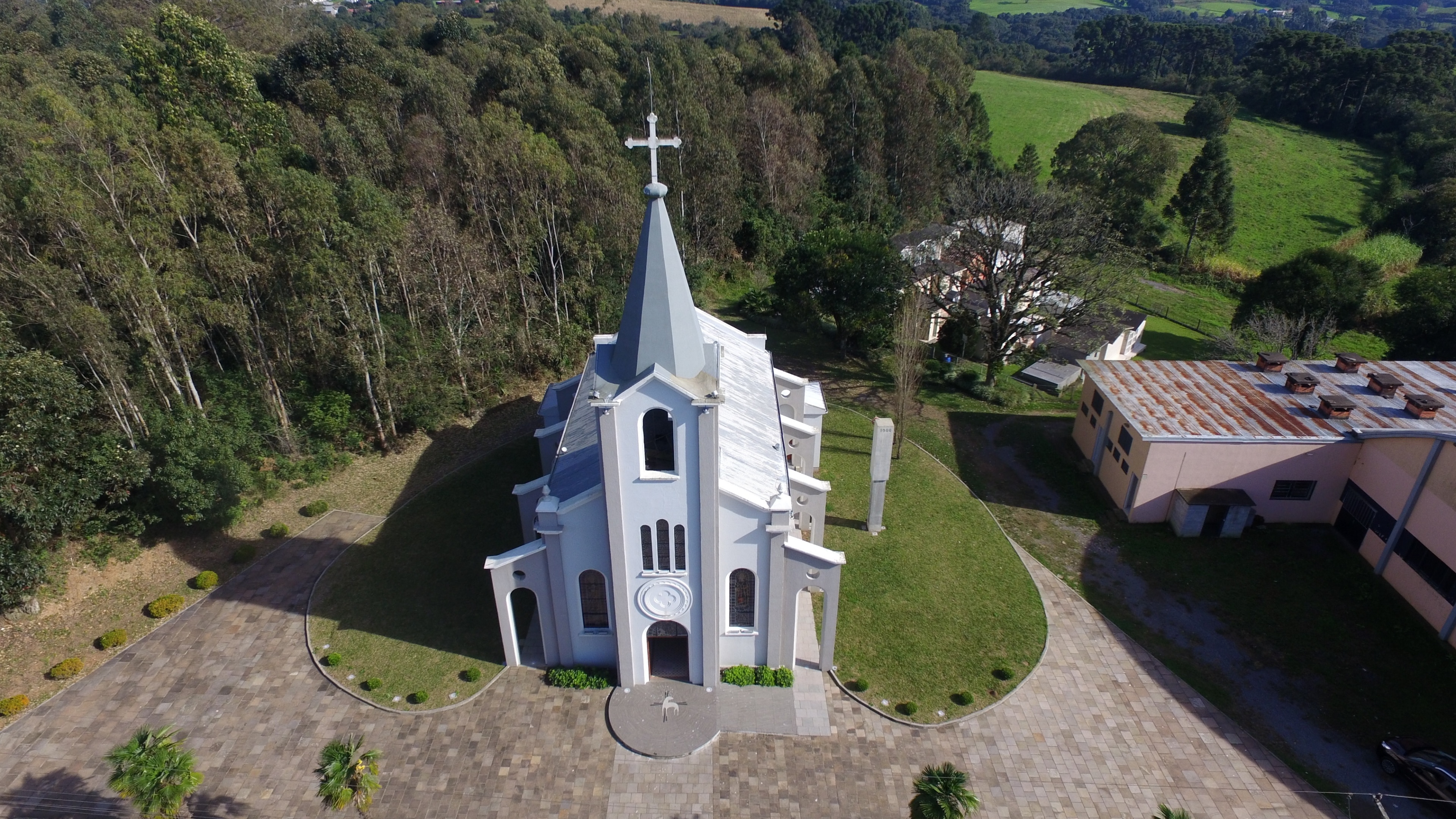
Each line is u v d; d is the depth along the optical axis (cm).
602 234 5947
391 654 3334
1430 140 11025
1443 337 6147
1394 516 3756
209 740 2930
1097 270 5431
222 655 3334
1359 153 11956
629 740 2914
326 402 4647
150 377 4047
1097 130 10350
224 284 4088
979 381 6016
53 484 3325
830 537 4184
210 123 5966
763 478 3073
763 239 8225
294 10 14088
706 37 14862
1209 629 3566
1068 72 16975
